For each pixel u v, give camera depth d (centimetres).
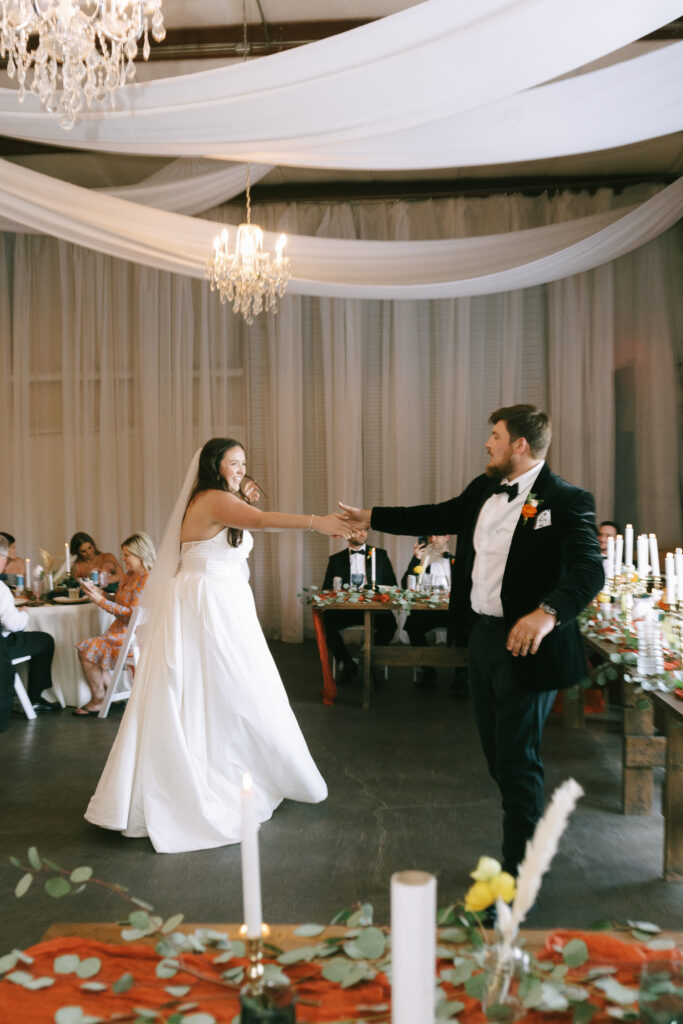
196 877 316
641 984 110
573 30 367
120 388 855
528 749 269
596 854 335
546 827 100
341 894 300
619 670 381
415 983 77
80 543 684
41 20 357
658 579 512
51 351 871
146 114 447
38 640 565
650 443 789
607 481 790
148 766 349
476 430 816
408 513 324
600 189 793
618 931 140
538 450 280
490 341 815
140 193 698
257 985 104
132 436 859
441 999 115
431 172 788
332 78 406
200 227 624
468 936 130
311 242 684
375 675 690
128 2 361
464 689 611
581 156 753
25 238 864
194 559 363
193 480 372
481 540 285
